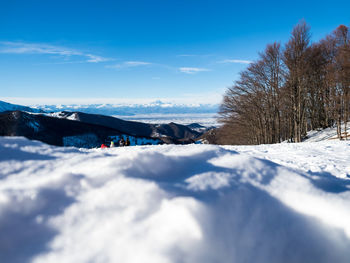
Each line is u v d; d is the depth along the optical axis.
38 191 1.98
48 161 2.62
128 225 1.78
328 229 2.06
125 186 2.10
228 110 29.23
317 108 32.16
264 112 28.39
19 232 1.71
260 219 2.04
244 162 2.95
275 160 7.68
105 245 1.65
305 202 2.31
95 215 1.86
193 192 2.15
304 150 10.33
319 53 24.52
